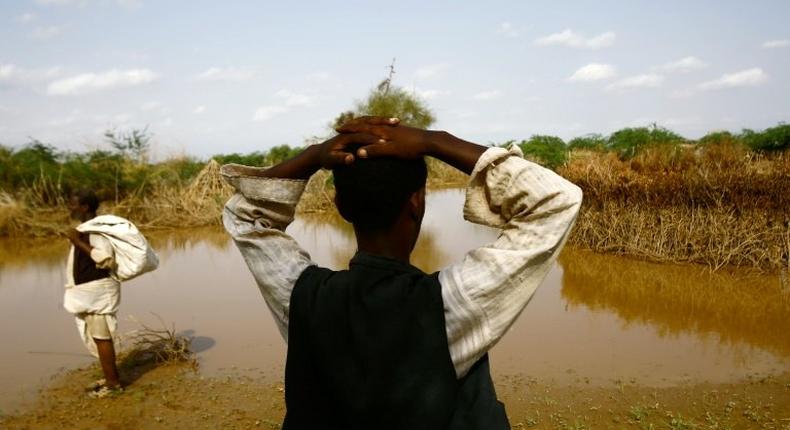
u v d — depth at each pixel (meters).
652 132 21.39
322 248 13.72
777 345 6.59
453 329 1.17
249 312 8.15
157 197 18.86
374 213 1.26
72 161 19.09
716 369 5.93
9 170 17.27
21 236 15.88
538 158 25.23
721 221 10.59
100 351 5.53
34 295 9.44
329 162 1.27
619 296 8.77
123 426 4.91
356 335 1.17
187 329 7.48
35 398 5.50
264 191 1.42
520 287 1.19
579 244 12.84
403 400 1.13
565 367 6.01
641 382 5.62
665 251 11.21
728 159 11.11
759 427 4.70
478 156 1.25
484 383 1.20
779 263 9.96
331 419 1.22
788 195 10.04
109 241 5.50
